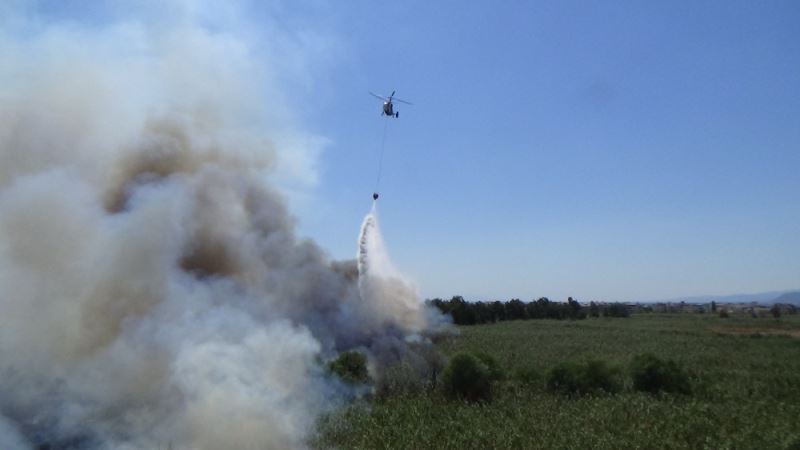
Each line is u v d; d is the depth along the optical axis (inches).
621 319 4229.8
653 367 1344.7
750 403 1179.3
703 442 900.6
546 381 1332.4
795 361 1939.0
